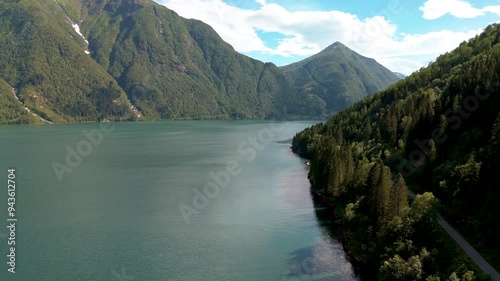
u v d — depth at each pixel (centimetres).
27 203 12569
